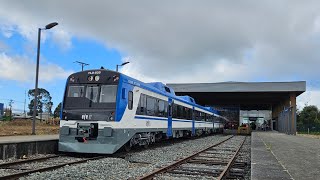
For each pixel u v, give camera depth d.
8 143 13.92
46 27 22.41
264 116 90.88
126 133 16.34
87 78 16.44
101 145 15.35
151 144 23.39
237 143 28.80
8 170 11.29
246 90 50.16
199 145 24.97
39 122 55.09
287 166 11.04
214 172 11.90
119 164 13.38
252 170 10.00
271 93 52.94
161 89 23.03
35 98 22.34
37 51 22.44
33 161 13.42
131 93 17.00
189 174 11.48
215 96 60.59
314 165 11.42
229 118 80.31
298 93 51.38
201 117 36.66
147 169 12.16
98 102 15.89
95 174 10.84
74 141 15.70
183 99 28.88
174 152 18.83
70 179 9.88
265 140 27.36
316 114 97.50
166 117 23.00
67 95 16.44
